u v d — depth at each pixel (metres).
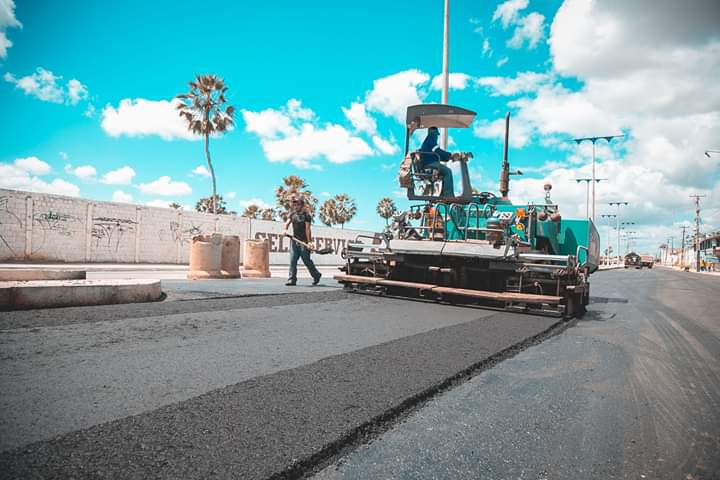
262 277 11.88
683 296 12.02
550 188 7.73
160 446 1.74
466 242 6.61
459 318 5.38
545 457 1.87
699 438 2.15
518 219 6.88
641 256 67.31
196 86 30.62
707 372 3.49
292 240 8.67
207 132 30.92
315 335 4.01
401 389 2.57
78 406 2.12
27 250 16.98
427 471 1.70
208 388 2.46
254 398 2.33
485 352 3.62
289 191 42.38
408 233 7.37
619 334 5.07
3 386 2.34
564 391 2.81
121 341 3.43
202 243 10.19
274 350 3.39
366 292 7.51
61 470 1.52
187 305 5.34
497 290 6.69
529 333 4.59
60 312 4.47
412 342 3.87
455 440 2.00
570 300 6.04
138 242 20.19
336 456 1.79
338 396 2.41
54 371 2.63
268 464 1.64
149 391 2.37
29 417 1.96
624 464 1.84
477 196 7.47
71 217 18.11
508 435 2.09
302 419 2.08
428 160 7.12
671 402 2.69
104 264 18.38
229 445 1.78
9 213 16.52
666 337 5.05
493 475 1.70
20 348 3.10
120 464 1.59
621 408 2.54
